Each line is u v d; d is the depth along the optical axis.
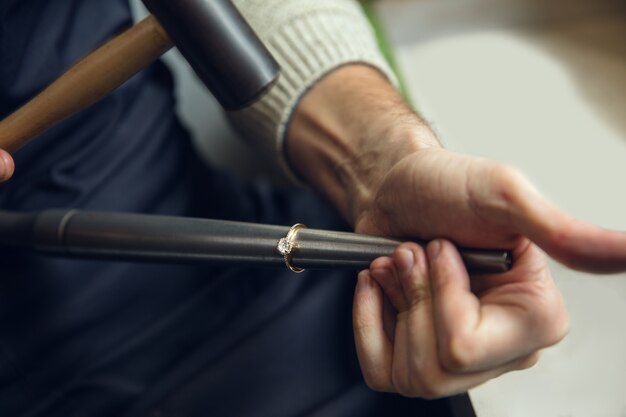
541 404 0.54
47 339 0.64
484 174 0.45
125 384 0.63
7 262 0.65
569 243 0.42
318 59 0.64
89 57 0.49
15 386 0.64
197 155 0.75
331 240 0.48
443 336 0.44
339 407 0.59
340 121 0.61
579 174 0.72
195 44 0.47
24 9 0.65
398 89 0.68
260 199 0.73
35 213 0.57
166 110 0.73
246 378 0.61
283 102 0.64
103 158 0.68
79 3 0.68
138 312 0.66
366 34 0.67
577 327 0.58
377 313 0.48
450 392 0.46
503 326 0.44
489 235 0.46
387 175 0.51
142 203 0.69
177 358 0.65
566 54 0.87
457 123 0.80
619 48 0.87
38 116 0.51
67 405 0.63
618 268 0.41
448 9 0.93
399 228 0.51
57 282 0.65
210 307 0.66
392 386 0.49
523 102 0.81
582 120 0.77
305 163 0.65
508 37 0.93
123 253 0.53
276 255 0.49
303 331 0.62
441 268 0.45
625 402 0.54
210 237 0.50
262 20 0.65
